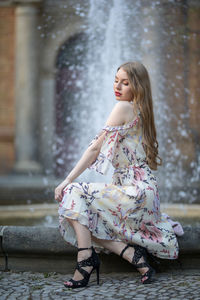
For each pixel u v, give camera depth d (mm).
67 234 2277
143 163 2344
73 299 1982
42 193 8086
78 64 10156
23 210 4785
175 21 9570
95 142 2289
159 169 9328
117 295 2035
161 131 9508
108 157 2242
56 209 4855
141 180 2295
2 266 2596
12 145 10445
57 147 10242
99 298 1992
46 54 10258
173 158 9570
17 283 2295
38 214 4473
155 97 9438
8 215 4398
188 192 7949
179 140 9680
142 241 2244
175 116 9742
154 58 9344
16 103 10281
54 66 10266
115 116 2283
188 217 4105
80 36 10195
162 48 9484
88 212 2209
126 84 2367
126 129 2289
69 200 2203
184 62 9750
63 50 10312
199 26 9820
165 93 9664
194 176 9555
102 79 9367
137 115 2309
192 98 9836
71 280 2193
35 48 10227
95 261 2189
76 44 10242
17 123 10258
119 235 2256
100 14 9109
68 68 10242
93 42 9328
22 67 10219
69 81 10219
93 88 9523
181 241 2445
